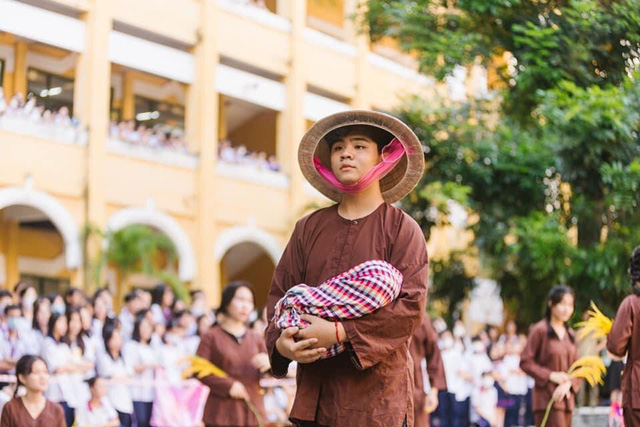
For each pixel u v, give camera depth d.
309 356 4.18
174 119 26.88
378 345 4.21
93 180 22.47
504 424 17.73
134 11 23.56
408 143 4.51
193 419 12.45
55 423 8.59
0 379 11.19
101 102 22.72
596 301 14.51
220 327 9.20
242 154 26.58
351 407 4.30
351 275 4.25
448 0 14.32
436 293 21.44
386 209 4.54
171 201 24.38
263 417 9.09
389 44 31.56
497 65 14.80
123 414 11.94
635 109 11.89
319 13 30.66
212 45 25.30
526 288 17.41
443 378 10.09
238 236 25.91
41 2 21.88
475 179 18.39
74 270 22.12
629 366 7.36
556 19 12.19
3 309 12.73
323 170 4.66
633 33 11.34
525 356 9.75
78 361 11.46
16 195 21.02
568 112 11.83
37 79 23.41
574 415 12.33
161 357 12.49
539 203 17.50
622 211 13.71
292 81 27.33
